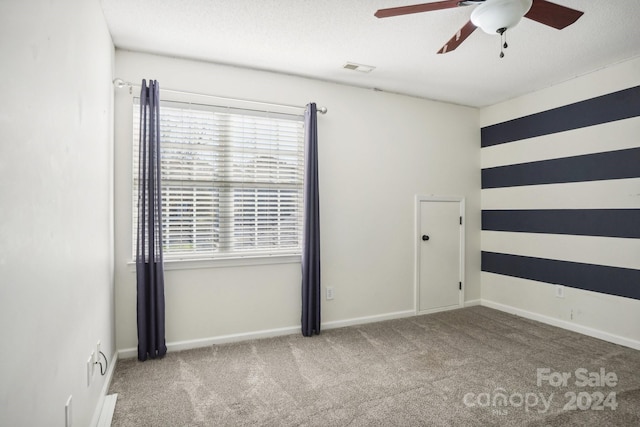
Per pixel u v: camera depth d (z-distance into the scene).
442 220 4.05
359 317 3.59
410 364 2.62
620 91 3.01
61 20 1.33
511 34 2.52
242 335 3.08
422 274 3.93
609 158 3.08
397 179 3.79
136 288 2.69
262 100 3.16
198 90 2.94
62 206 1.34
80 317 1.59
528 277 3.77
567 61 2.98
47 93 1.19
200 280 2.94
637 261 2.91
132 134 2.72
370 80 3.42
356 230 3.58
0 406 0.87
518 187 3.87
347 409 2.03
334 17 2.31
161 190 2.78
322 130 3.41
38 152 1.11
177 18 2.31
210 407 2.04
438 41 2.64
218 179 3.01
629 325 2.95
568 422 1.91
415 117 3.89
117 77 2.71
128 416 1.95
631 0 2.09
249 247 3.12
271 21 2.36
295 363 2.63
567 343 3.03
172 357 2.71
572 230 3.36
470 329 3.40
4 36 0.89
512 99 3.95
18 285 0.97
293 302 3.28
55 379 1.26
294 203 3.29
